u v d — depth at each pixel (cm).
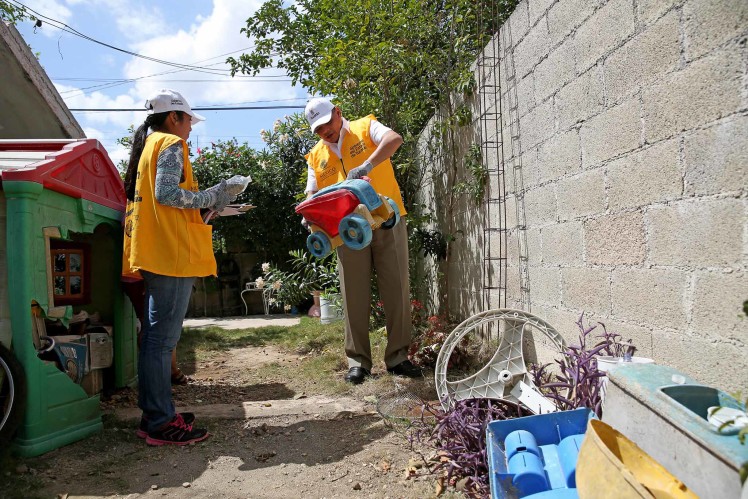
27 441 277
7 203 279
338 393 397
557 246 357
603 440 166
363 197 308
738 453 137
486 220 494
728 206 209
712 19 213
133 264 294
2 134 536
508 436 216
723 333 214
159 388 301
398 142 386
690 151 229
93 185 362
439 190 634
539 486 188
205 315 1162
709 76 216
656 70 249
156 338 301
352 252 417
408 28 577
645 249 263
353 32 585
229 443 307
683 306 237
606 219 297
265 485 254
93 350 366
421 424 303
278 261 1166
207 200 307
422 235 630
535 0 377
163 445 302
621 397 187
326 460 279
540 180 379
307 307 1149
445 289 638
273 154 1155
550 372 366
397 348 429
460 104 548
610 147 290
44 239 294
